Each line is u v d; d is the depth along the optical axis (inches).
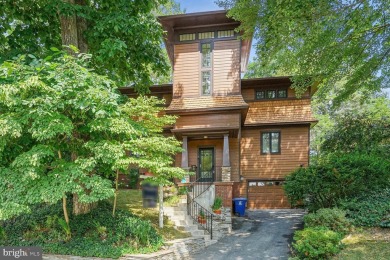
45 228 328.8
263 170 641.0
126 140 317.7
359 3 297.9
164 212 409.1
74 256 287.3
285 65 383.9
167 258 296.4
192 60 586.6
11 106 233.5
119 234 306.0
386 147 512.1
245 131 661.9
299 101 649.0
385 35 333.7
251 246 343.3
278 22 299.6
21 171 243.0
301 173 359.6
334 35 319.0
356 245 274.7
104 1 366.3
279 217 514.3
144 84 472.1
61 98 246.5
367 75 362.3
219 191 505.7
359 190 339.6
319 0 275.0
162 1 438.6
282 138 645.3
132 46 400.2
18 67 242.4
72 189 252.8
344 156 372.5
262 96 669.9
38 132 229.5
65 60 257.0
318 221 313.3
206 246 349.4
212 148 614.9
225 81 570.3
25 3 375.2
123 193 521.7
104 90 255.9
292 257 292.0
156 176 346.3
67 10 319.3
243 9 327.6
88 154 307.1
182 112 564.4
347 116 631.2
